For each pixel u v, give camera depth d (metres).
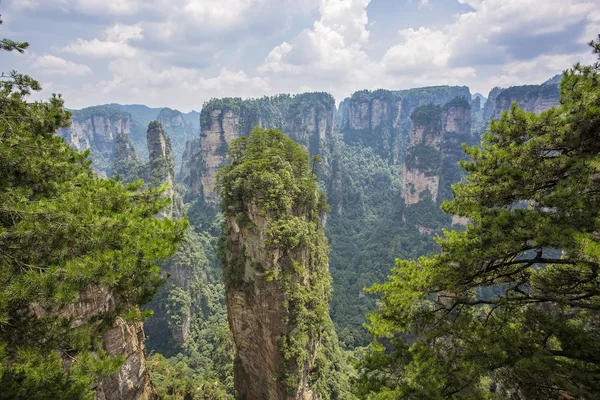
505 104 169.88
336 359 54.28
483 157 12.65
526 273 12.24
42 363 8.36
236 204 37.28
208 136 138.62
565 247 8.98
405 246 120.56
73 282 8.52
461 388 10.06
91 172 16.02
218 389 46.47
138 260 10.71
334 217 146.75
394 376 12.27
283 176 37.34
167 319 79.62
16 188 10.14
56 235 8.72
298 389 35.19
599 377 8.86
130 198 13.63
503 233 10.48
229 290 39.72
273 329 35.69
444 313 12.88
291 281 35.53
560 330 10.70
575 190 9.62
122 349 15.52
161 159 119.31
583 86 10.41
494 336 10.99
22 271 8.27
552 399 9.30
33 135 11.90
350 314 94.75
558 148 10.99
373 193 182.62
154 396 18.81
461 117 161.00
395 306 13.34
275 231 34.28
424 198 133.12
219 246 44.44
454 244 12.98
